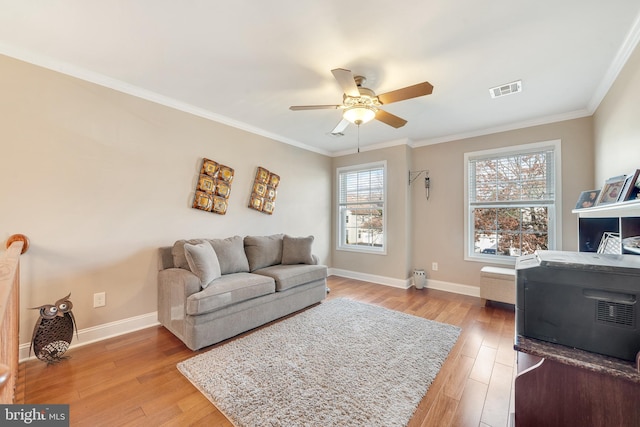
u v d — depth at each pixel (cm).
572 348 103
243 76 242
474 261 390
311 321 289
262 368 201
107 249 251
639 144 183
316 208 487
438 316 306
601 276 98
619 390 94
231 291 247
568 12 163
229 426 148
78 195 236
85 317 239
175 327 246
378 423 149
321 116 338
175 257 277
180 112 301
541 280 108
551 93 270
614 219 211
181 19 172
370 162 470
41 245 218
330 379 188
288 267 339
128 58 216
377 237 468
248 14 167
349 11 164
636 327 93
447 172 415
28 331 212
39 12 166
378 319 295
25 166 212
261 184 387
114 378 189
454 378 192
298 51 205
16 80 208
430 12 164
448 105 298
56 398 168
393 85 252
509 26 176
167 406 163
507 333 263
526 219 356
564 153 324
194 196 314
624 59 203
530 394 107
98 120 246
